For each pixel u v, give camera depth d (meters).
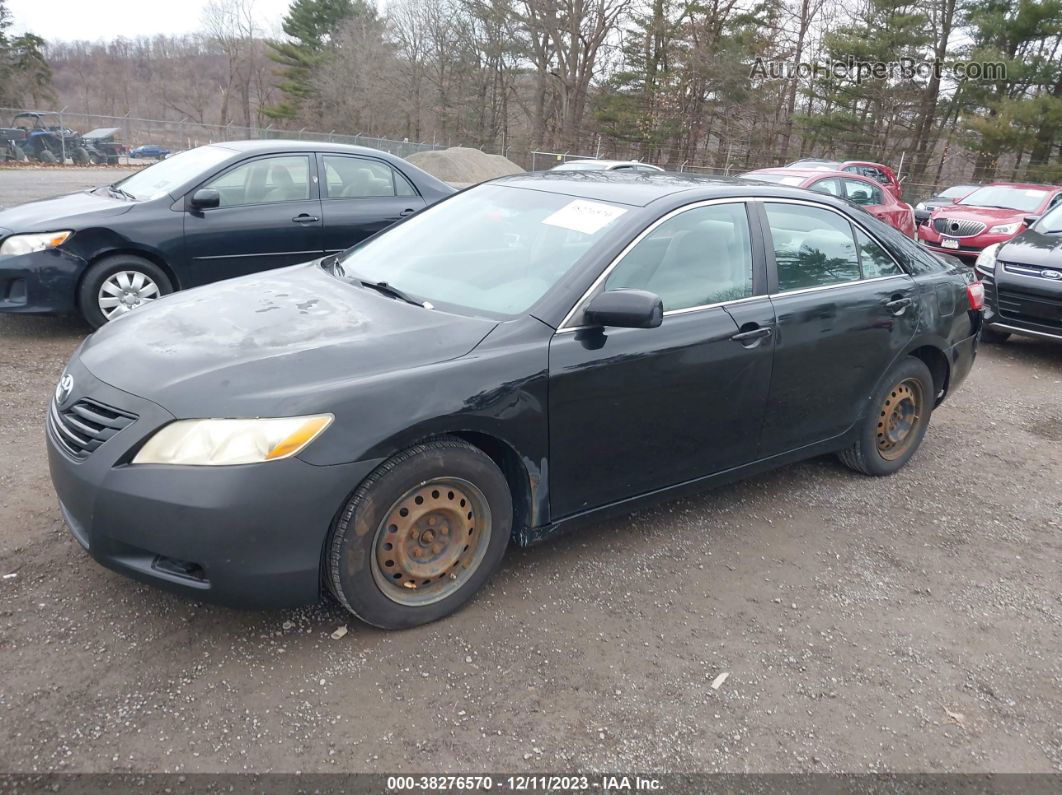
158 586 2.68
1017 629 3.40
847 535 4.09
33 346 6.11
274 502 2.58
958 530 4.25
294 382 2.70
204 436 2.57
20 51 46.50
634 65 40.59
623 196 3.71
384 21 53.06
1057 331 7.55
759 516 4.21
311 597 2.76
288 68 59.12
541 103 43.84
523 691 2.76
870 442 4.59
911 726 2.77
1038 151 31.61
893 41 33.56
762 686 2.90
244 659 2.80
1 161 28.47
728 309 3.68
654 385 3.42
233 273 6.71
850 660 3.09
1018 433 5.86
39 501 3.73
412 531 2.93
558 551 3.69
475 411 2.91
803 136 37.41
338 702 2.64
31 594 3.05
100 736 2.43
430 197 7.66
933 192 31.75
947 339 4.79
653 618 3.24
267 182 6.84
